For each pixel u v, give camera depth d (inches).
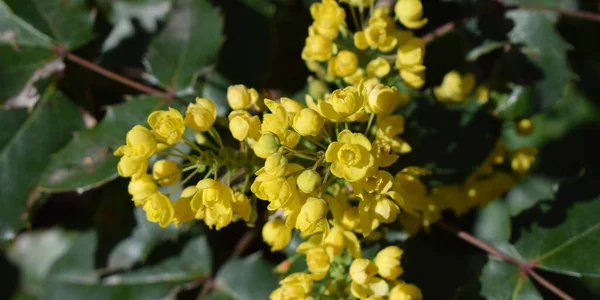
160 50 11.7
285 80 12.5
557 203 11.8
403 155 11.5
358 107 10.2
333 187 10.7
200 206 10.2
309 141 10.6
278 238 11.0
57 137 12.1
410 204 10.8
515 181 12.3
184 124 10.5
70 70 12.2
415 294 10.7
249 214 10.5
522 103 12.1
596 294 14.1
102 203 12.1
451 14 12.4
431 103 11.7
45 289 13.2
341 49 11.1
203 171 10.7
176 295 12.6
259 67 12.0
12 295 14.3
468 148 11.5
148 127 11.6
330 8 10.9
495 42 12.1
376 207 10.4
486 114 11.7
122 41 12.6
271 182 10.0
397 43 11.3
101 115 12.3
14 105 12.1
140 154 10.3
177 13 11.7
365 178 10.1
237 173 10.7
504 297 11.6
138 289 12.8
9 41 12.1
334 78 11.1
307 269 11.1
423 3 12.4
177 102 11.8
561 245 11.7
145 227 12.0
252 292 12.5
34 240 14.3
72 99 12.2
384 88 10.3
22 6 11.9
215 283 12.6
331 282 10.9
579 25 13.7
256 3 12.1
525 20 12.1
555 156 14.8
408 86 11.2
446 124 11.6
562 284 13.9
